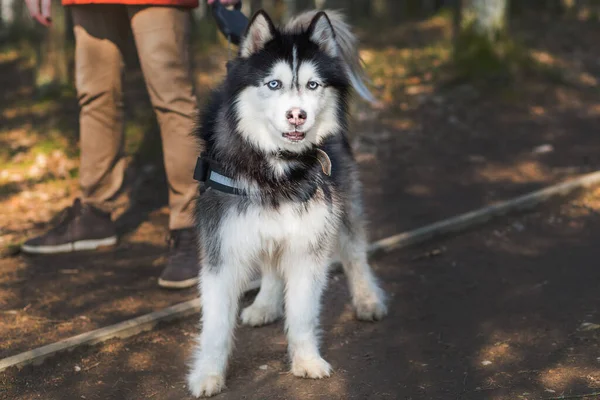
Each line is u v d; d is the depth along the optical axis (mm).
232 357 3365
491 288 4102
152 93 4133
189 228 4168
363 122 7898
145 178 6367
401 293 4094
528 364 3166
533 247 4746
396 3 19969
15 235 5008
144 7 3971
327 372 3135
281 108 2811
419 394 2961
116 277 4285
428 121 8117
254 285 4109
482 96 8969
